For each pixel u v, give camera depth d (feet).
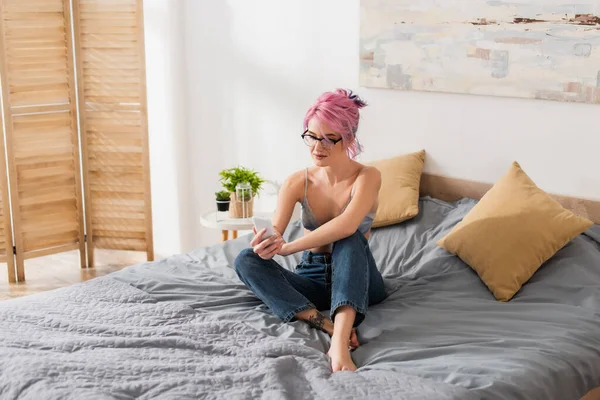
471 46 10.86
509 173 10.07
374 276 8.68
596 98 9.86
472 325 8.04
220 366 6.93
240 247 10.75
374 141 12.39
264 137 13.91
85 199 14.76
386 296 9.04
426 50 11.33
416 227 10.80
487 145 11.09
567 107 10.22
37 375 6.53
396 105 11.97
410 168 11.50
